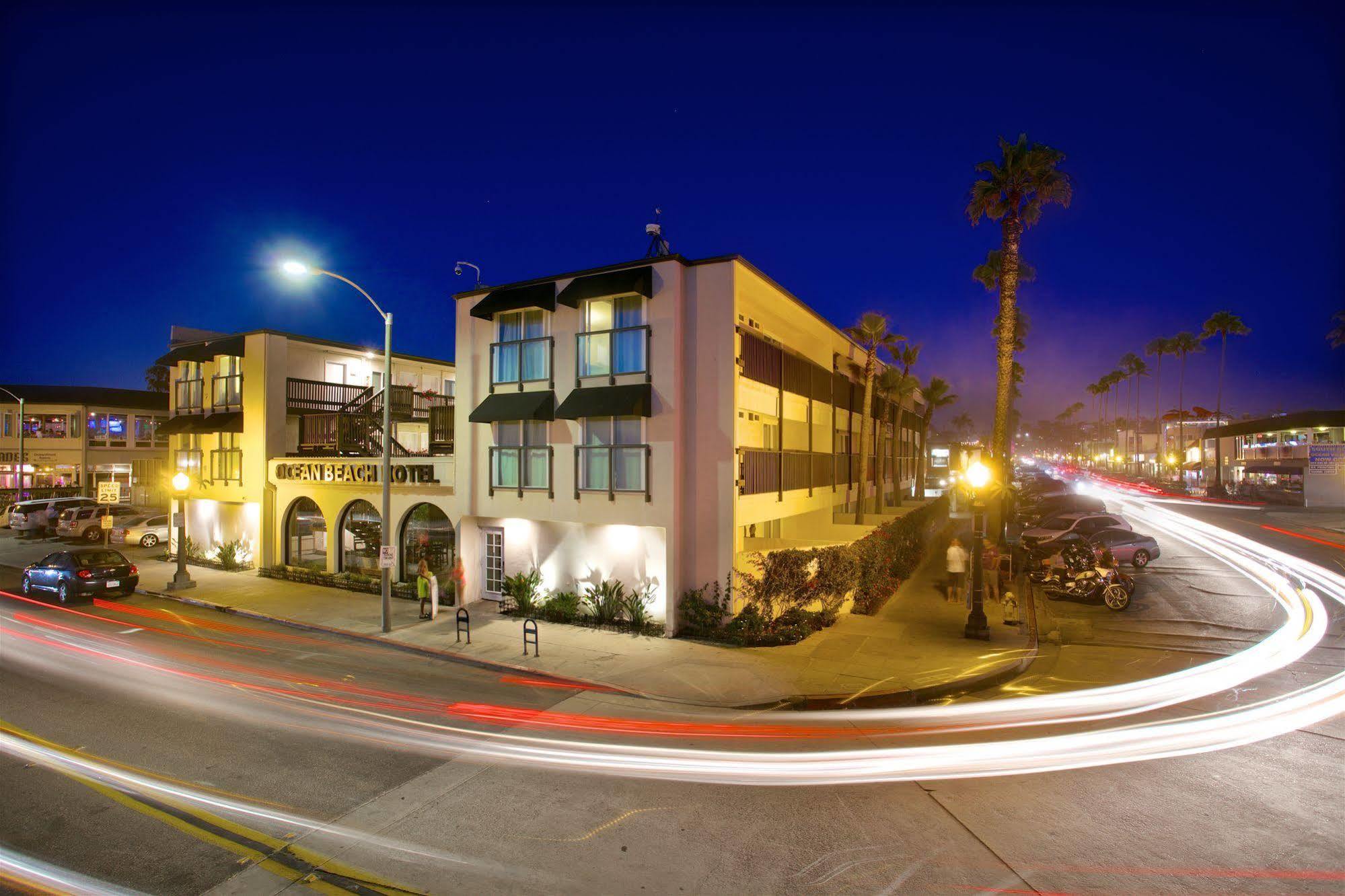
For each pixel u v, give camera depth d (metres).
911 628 15.71
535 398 16.58
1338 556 25.28
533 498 16.88
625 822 6.88
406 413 25.38
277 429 23.47
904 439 43.75
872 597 17.75
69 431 48.06
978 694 11.39
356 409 25.36
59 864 6.12
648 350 15.30
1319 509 42.75
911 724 9.82
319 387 25.17
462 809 7.20
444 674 12.59
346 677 12.34
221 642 15.12
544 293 16.42
